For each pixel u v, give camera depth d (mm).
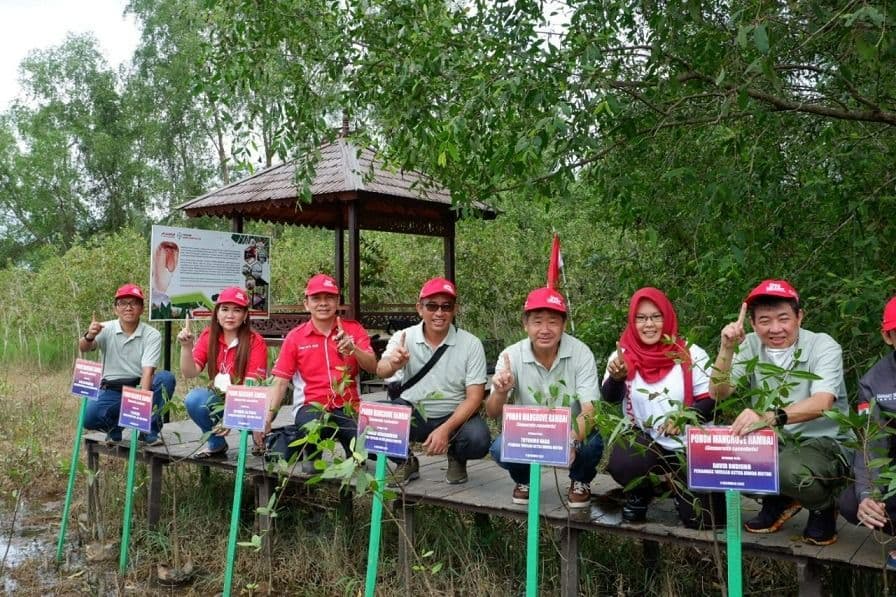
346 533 5105
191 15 5461
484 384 4570
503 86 4004
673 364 3723
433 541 4879
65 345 13680
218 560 5164
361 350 4695
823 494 3230
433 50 4426
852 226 4383
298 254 13578
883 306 4031
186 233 7562
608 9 4352
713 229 4352
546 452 3316
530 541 3320
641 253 6117
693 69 4598
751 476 2855
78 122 34062
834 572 3811
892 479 2637
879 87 4781
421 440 4691
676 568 4438
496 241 11492
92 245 17781
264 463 4953
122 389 5277
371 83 4891
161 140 30938
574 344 4172
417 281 11852
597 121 4484
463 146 4469
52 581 4957
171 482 6281
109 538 5617
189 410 5336
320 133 5316
